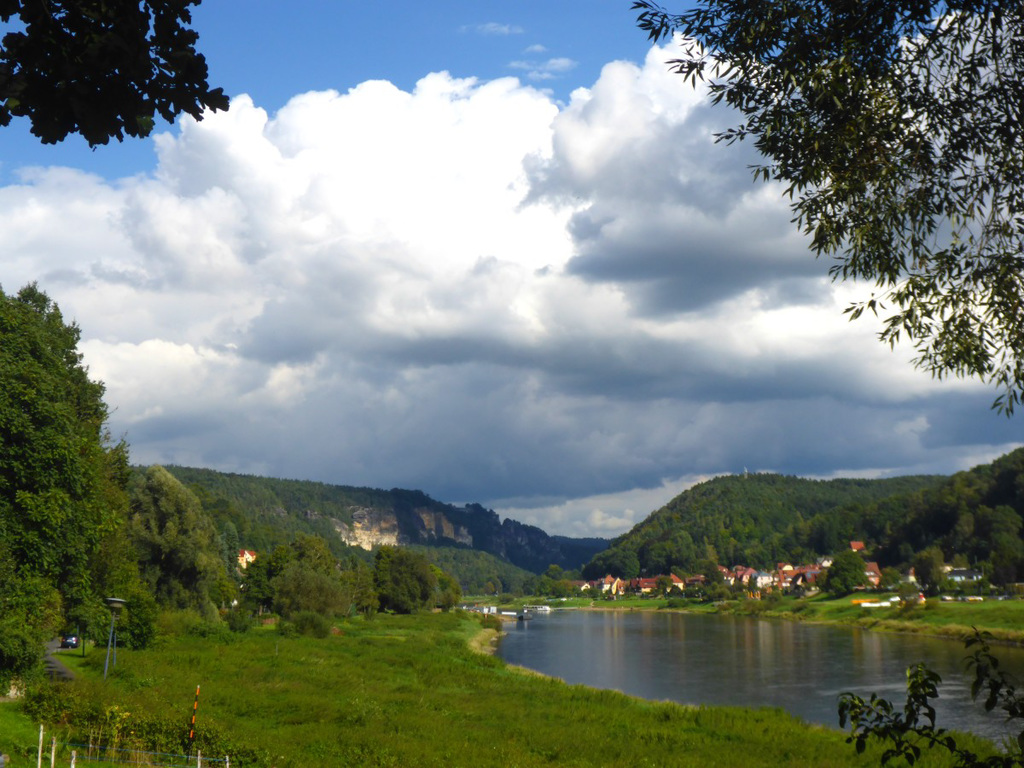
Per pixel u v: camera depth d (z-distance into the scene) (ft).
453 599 469.57
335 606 312.71
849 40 23.26
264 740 94.84
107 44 15.71
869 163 25.25
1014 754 20.59
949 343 25.76
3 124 16.65
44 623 114.01
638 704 151.94
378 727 112.78
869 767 94.32
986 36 23.91
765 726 124.47
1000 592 456.04
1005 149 25.00
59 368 115.96
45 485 103.60
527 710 136.36
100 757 79.20
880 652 274.98
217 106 17.11
